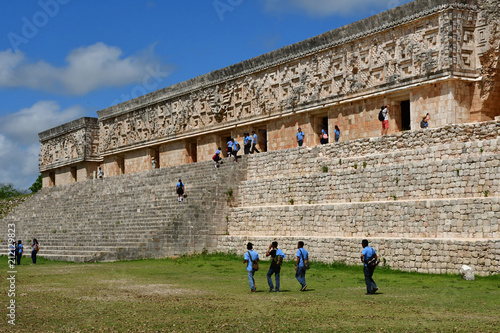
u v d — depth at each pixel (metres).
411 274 23.34
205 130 48.03
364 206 26.95
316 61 38.12
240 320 14.16
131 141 57.72
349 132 36.16
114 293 18.83
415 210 24.86
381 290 19.20
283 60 40.50
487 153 24.69
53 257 33.28
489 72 30.39
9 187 77.12
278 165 34.94
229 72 45.41
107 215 39.16
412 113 32.38
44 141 73.94
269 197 33.12
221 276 23.78
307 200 31.06
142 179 46.59
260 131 44.44
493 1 30.11
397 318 14.20
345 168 30.45
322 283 21.38
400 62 32.75
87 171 65.19
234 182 35.50
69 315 14.99
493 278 21.00
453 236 23.41
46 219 44.84
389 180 27.09
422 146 28.12
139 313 15.17
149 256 31.06
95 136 65.12
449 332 12.57
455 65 30.23
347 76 35.91
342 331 12.87
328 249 27.55
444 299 17.02
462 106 30.84
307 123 39.22
